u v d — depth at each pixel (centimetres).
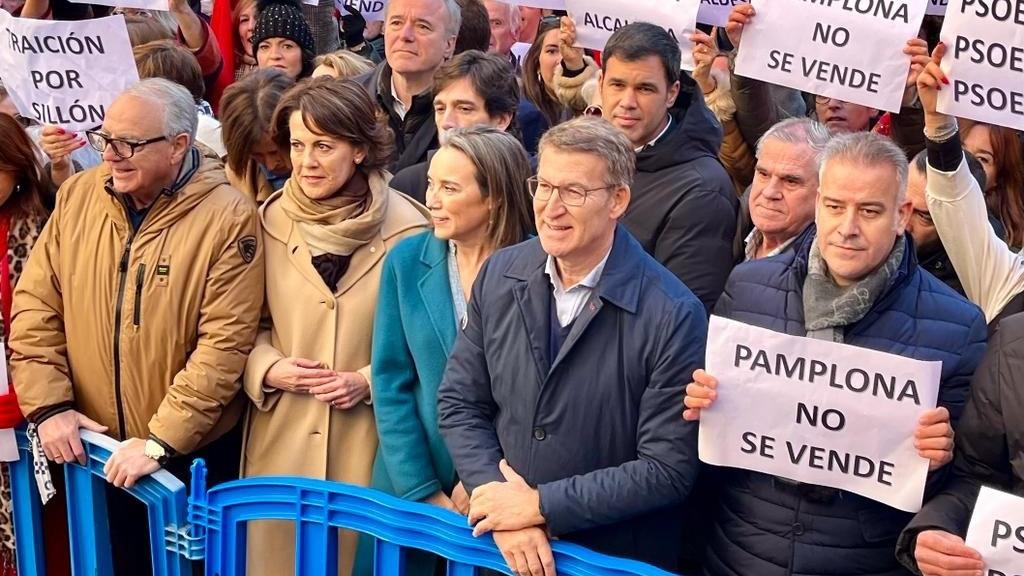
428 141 490
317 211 376
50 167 461
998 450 284
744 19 422
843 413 289
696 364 310
